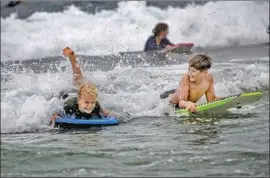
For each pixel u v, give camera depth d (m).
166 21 51.94
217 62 37.34
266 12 53.69
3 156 18.73
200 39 49.91
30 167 17.64
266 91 29.30
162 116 24.88
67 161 18.19
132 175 16.77
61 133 22.23
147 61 37.34
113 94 27.33
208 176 16.66
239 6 53.75
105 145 20.12
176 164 17.70
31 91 27.53
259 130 21.89
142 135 21.62
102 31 48.22
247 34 50.31
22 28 49.09
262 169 17.17
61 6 53.12
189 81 25.80
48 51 44.84
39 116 24.02
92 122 23.22
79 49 44.12
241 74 32.59
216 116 24.61
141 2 53.59
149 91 28.06
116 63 36.19
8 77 31.12
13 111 24.41
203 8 53.47
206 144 20.02
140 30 49.22
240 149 19.20
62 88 27.38
